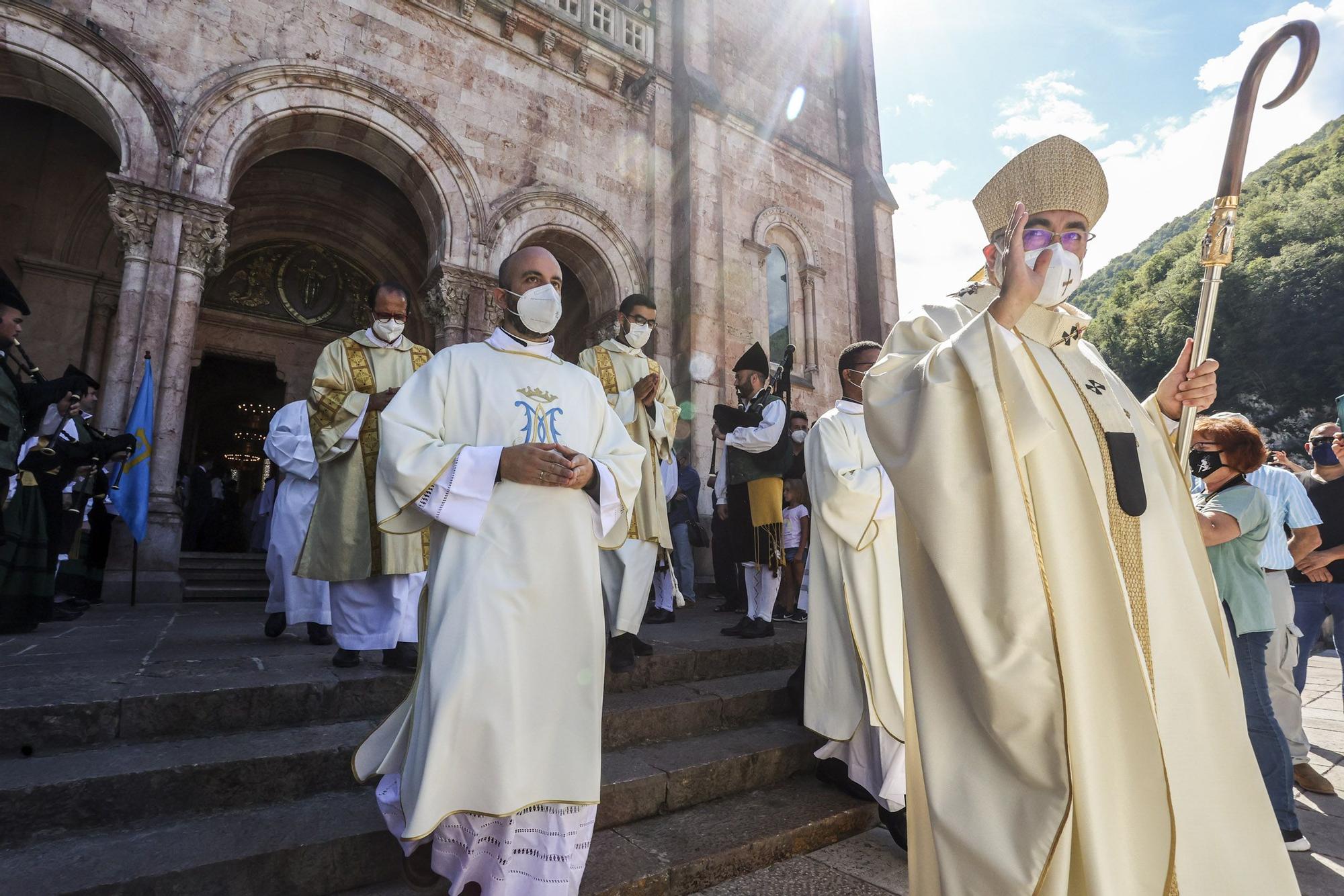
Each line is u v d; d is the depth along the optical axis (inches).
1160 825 54.9
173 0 302.8
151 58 294.4
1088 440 66.8
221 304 475.2
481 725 68.6
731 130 488.7
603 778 108.6
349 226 491.5
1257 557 125.9
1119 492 66.3
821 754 122.6
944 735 64.5
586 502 82.7
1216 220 74.5
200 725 105.3
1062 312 73.9
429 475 75.3
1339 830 125.0
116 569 261.0
